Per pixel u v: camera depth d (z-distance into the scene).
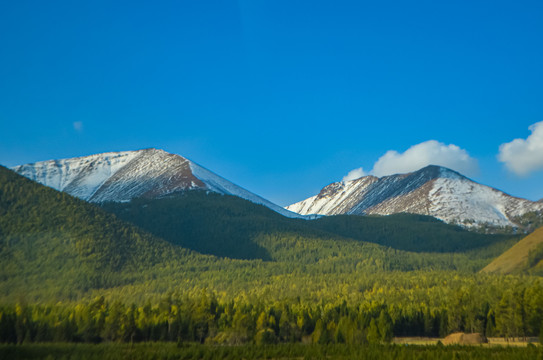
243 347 140.62
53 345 129.25
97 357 113.81
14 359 110.19
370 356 115.44
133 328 159.25
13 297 154.62
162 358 118.50
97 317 160.12
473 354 113.75
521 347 137.88
